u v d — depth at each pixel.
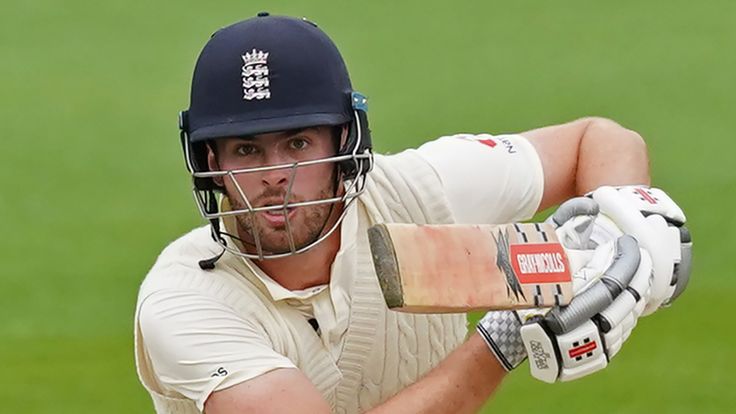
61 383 26.16
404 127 43.56
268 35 10.72
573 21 54.31
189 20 56.81
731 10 54.44
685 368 25.69
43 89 48.62
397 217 11.94
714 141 40.91
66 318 29.86
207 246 11.44
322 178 10.77
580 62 49.56
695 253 32.09
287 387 10.48
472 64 49.91
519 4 56.84
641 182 12.71
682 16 54.03
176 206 37.16
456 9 56.72
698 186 36.91
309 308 11.33
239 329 10.88
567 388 24.89
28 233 35.31
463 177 12.36
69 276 32.31
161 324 10.84
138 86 48.72
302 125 10.53
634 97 45.72
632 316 10.34
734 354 26.20
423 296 9.62
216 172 10.65
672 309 28.42
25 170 40.34
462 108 45.38
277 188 10.53
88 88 48.56
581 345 10.06
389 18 56.16
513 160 12.68
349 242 11.30
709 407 24.16
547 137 13.14
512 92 46.84
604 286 10.14
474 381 10.74
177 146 42.34
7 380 26.27
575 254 10.47
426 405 10.65
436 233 9.85
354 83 48.19
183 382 10.77
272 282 11.10
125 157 41.34
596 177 12.77
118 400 25.31
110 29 55.66
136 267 32.91
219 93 10.61
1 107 46.53
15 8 58.62
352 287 11.39
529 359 10.27
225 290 11.07
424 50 51.81
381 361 11.71
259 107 10.55
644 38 51.75
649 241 10.94
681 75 47.47
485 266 9.89
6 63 51.81
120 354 27.58
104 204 37.44
